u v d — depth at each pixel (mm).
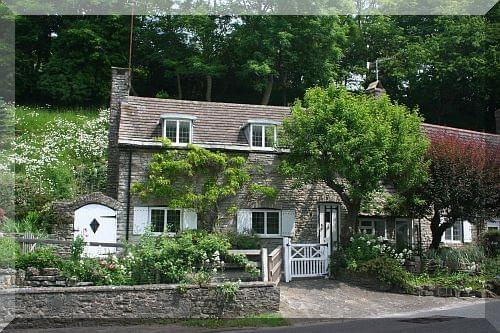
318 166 19312
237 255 16141
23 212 20781
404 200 22312
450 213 21953
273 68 40125
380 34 44375
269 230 22781
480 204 21547
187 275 14258
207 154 21750
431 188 21547
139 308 13297
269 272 16375
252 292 14242
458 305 16438
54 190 24625
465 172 21219
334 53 40844
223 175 22094
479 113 36156
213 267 15453
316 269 19266
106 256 16344
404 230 25016
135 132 22109
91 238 20203
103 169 27516
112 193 23312
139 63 43656
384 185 23094
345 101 19297
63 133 31797
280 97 43875
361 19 45688
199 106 24797
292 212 22984
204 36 42062
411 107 41812
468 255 20672
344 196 20438
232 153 22672
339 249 20125
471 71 36750
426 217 23328
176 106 24375
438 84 39688
